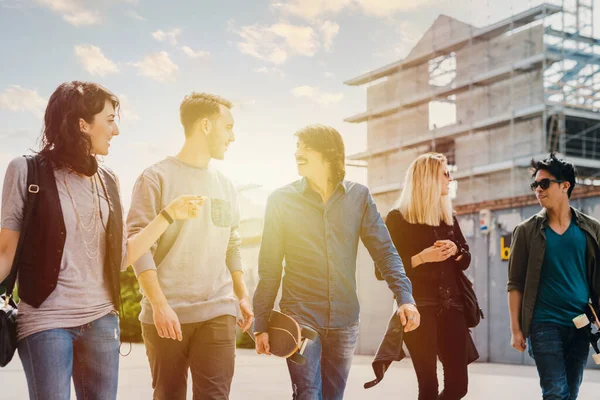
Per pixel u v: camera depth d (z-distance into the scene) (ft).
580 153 201.98
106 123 11.05
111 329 11.07
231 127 14.42
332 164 14.07
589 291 16.38
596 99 198.90
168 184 13.87
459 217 78.18
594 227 16.39
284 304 13.96
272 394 29.89
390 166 261.24
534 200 70.74
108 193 11.30
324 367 14.03
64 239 10.57
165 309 12.67
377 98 267.39
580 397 29.19
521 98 213.25
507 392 31.99
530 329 16.16
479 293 75.25
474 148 228.84
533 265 16.24
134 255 11.82
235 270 14.98
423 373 15.80
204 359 13.58
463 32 233.55
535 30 211.00
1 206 10.54
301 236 13.87
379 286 80.12
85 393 10.96
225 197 14.44
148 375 39.70
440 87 240.94
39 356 10.30
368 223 14.40
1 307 10.34
